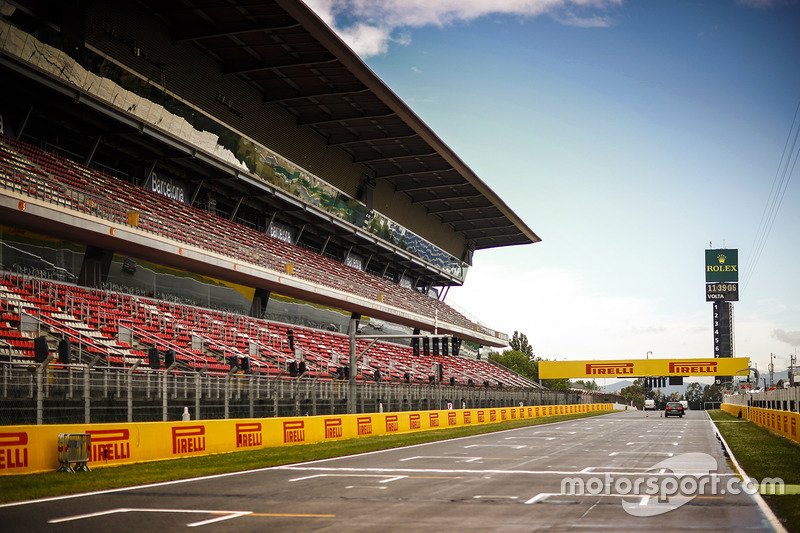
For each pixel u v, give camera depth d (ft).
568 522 35.50
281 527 34.22
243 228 158.10
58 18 104.63
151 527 34.22
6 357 79.00
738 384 405.80
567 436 112.27
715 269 537.65
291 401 99.09
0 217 95.76
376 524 35.04
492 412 170.71
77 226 102.12
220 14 121.29
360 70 139.33
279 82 147.54
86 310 102.47
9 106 109.19
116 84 114.42
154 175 136.56
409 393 138.00
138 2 116.98
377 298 191.93
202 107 136.46
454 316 253.44
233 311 147.43
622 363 303.68
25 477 52.13
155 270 127.54
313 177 172.65
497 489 48.49
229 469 61.26
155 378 77.87
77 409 67.97
